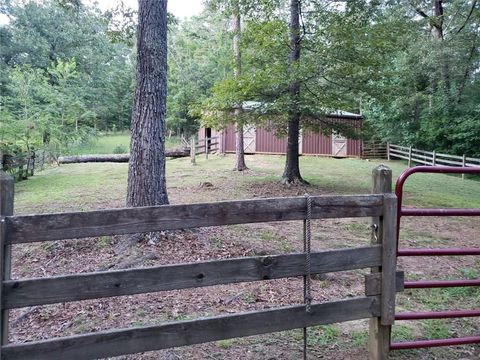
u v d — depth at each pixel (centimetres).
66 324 317
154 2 511
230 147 2008
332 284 409
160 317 328
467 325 327
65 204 802
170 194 939
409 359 267
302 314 240
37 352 195
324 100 970
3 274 188
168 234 506
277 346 281
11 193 193
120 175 1291
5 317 190
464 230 702
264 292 381
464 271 464
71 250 485
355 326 319
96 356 205
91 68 3177
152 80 515
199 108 1047
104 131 3666
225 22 2561
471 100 1889
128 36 916
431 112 1948
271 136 2030
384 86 1012
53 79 2777
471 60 1812
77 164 1750
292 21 1004
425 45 1752
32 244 511
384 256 250
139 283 211
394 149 2167
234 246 507
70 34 3005
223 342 286
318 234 620
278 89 990
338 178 1278
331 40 932
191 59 2959
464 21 1786
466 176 1655
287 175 1114
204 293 378
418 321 334
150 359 262
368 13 976
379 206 249
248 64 1060
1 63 2722
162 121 527
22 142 1600
